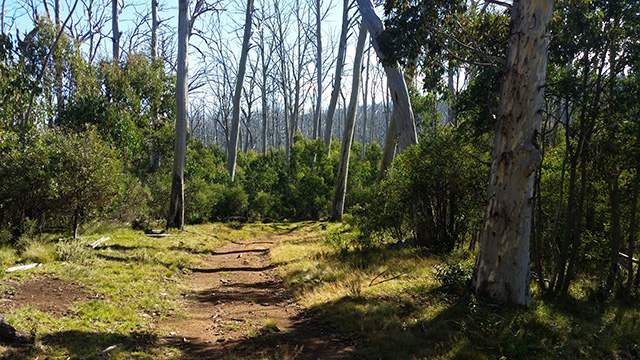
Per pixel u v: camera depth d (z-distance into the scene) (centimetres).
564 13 599
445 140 965
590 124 633
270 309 673
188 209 2055
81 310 540
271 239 1761
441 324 519
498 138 602
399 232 1109
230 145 2880
